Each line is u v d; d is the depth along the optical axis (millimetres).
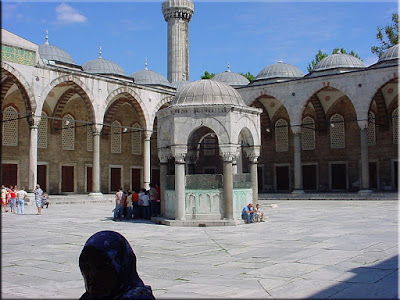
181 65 52094
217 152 39875
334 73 35469
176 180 16391
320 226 15148
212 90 16766
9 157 33438
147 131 36031
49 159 36344
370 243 10969
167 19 53031
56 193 36656
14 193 23750
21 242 12273
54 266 8836
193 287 6766
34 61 28500
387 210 21953
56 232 14594
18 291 6715
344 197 31531
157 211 19266
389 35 48219
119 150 41625
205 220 16016
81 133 38781
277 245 10953
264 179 42750
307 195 33406
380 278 7148
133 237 12938
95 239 2312
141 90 35719
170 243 11648
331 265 8297
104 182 40000
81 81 31375
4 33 27016
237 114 16547
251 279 7281
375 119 37625
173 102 17266
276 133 42500
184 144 16281
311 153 40812
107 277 2279
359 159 38406
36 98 28469
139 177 43469
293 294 6227
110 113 39969
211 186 16250
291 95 35281
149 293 2344
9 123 33688
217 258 9344
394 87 35812
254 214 16812
